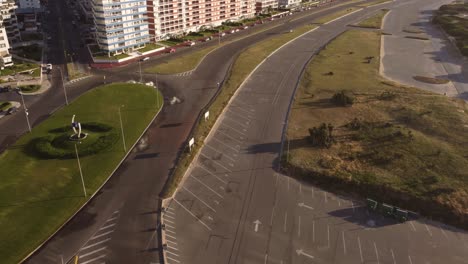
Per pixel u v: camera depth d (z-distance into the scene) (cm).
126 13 15325
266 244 6097
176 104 11244
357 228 6500
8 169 7806
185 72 14088
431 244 6188
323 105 11212
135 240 6131
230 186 7500
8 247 5875
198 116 10500
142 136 9344
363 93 12081
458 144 8806
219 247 6009
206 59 15800
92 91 11950
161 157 8450
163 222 6481
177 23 19062
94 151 8425
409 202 6981
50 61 14838
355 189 7381
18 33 16912
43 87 12231
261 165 8231
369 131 9444
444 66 15375
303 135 9381
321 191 7438
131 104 11081
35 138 9050
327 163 8094
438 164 7956
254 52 16912
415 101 11288
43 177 7575
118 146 8756
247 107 11125
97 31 15238
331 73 14000
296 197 7244
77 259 5725
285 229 6431
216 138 9288
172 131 9625
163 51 16662
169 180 7638
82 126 9550
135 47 16512
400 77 13950
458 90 12694
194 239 6150
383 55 16862
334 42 19088
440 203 6825
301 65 15300
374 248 6075
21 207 6719
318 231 6406
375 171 7762
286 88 12719
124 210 6794
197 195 7200
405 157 8225
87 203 6938
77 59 15162
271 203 7056
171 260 5731
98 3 14412
